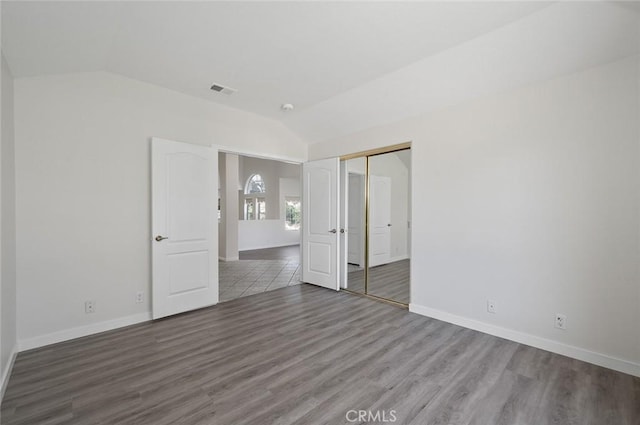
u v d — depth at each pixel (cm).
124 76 274
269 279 486
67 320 253
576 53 208
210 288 342
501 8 186
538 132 239
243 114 367
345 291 412
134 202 290
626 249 202
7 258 199
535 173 241
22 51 199
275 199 1074
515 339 252
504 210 257
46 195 243
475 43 223
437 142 303
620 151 204
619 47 196
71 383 189
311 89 304
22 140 232
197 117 334
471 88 265
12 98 224
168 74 269
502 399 174
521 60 226
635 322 199
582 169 219
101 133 270
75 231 257
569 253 225
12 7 158
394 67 261
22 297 232
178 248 312
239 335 265
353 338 258
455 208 289
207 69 261
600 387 186
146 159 297
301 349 238
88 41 207
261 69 262
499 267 261
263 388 185
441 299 301
